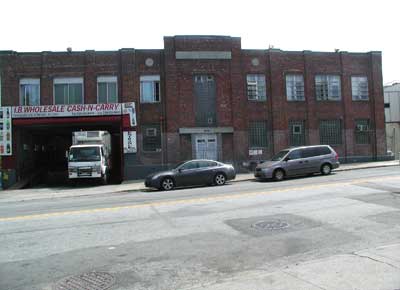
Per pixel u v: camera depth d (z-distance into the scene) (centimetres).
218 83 2859
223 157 2847
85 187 2398
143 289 577
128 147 2733
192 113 2814
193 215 1109
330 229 898
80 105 2694
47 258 748
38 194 2084
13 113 2672
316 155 2269
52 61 2762
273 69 2956
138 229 956
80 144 2553
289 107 2984
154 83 2812
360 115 3131
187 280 609
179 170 2038
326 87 3077
